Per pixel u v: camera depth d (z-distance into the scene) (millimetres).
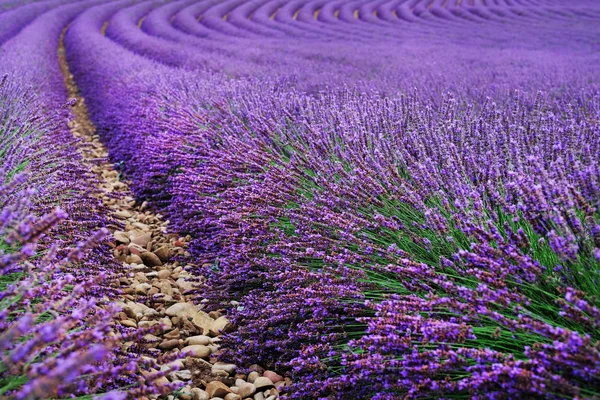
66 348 1391
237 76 7832
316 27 22047
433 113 3889
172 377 2170
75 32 19203
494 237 1807
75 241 2553
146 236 3650
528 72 8500
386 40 17625
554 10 27797
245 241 2844
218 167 3625
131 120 5777
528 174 2215
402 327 1800
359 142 3049
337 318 2141
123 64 9250
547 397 1338
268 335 2311
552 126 2898
